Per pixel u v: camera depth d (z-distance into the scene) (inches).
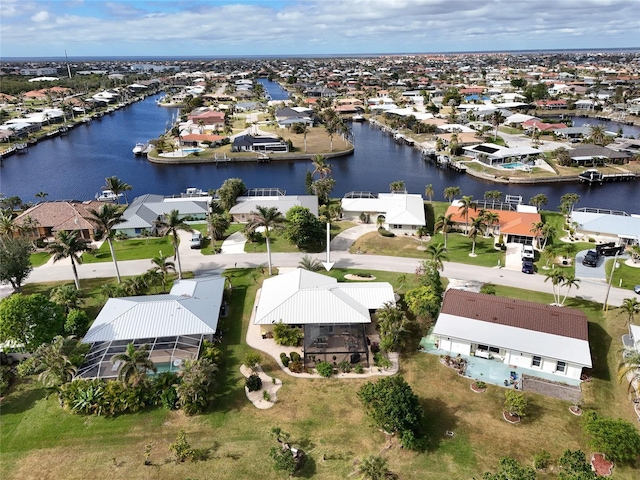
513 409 1748.3
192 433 1723.7
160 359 2074.3
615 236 3444.9
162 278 2763.3
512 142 7003.0
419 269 2817.4
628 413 1796.3
